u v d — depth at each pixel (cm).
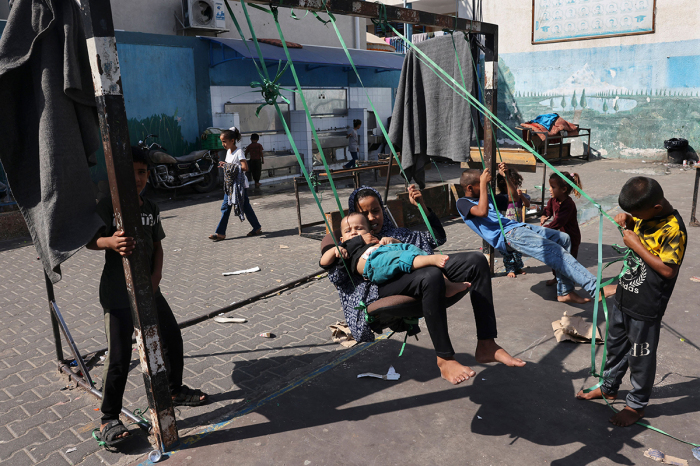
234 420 355
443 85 623
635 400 323
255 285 649
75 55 281
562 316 503
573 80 1912
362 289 316
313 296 602
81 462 319
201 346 479
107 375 322
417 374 407
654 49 1736
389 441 324
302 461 309
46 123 276
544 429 329
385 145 2005
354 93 1922
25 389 412
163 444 324
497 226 529
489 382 391
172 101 1447
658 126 1780
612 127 1870
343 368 423
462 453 310
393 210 862
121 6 1447
